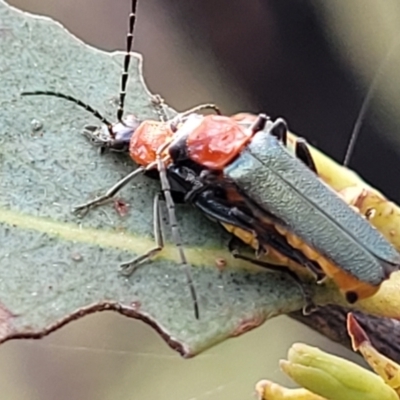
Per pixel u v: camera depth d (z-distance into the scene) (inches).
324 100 3.2
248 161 2.3
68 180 2.2
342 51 3.0
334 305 2.1
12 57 2.3
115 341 3.2
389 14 2.8
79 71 2.3
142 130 2.3
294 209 2.3
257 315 2.1
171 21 3.4
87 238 2.1
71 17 3.5
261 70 3.3
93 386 3.1
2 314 1.9
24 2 3.4
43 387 3.2
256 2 3.3
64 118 2.3
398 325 2.2
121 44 3.5
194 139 2.3
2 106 2.2
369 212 2.3
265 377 3.0
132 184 2.3
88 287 2.0
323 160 2.3
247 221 2.2
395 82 2.8
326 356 1.9
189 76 3.4
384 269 2.2
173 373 3.1
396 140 3.0
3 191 2.1
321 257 2.2
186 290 2.1
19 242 2.0
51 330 2.0
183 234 2.2
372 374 1.9
